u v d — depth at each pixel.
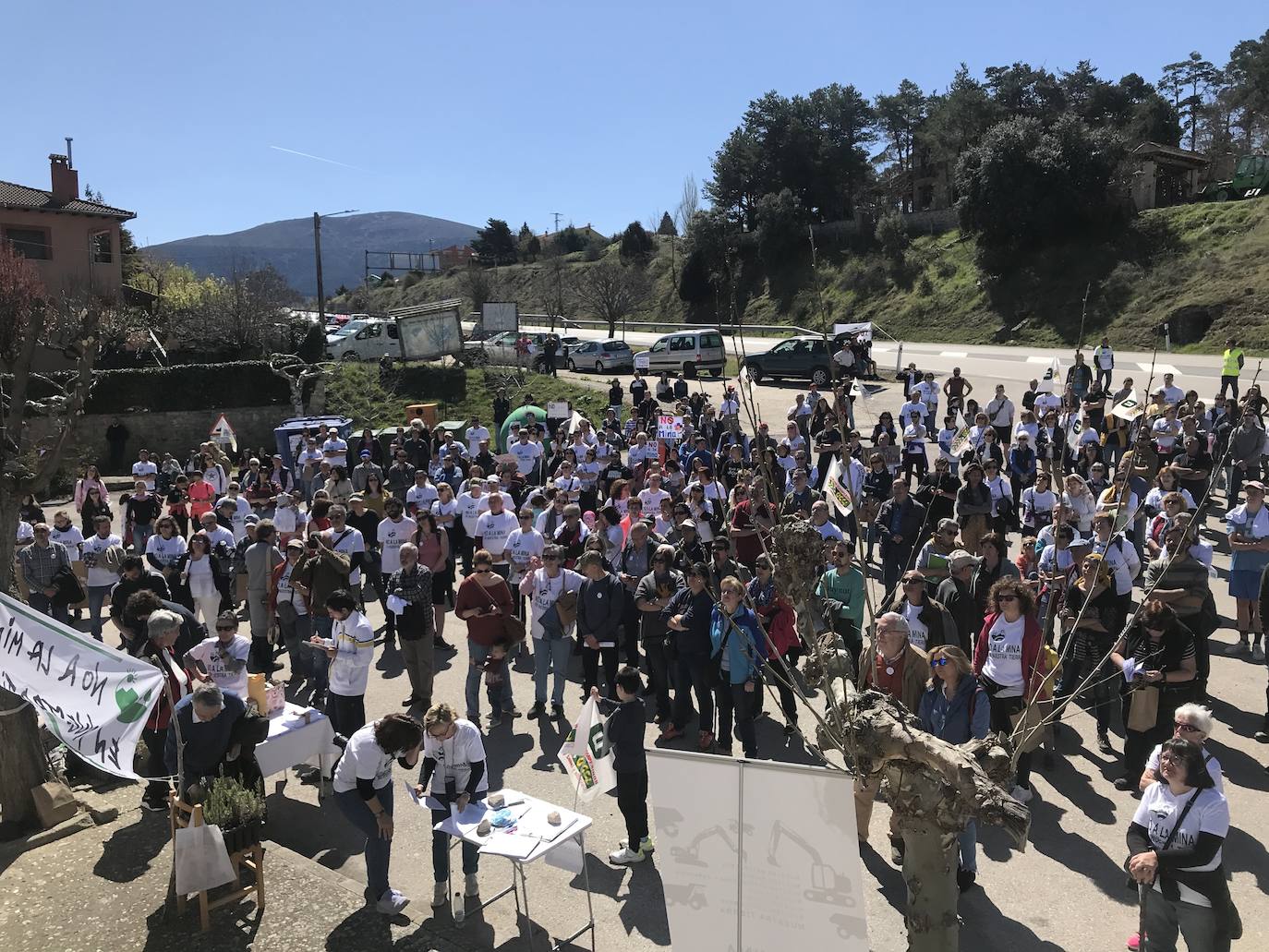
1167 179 50.44
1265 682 9.23
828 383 31.27
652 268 68.62
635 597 8.98
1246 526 9.72
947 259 50.12
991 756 3.54
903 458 17.95
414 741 5.95
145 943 5.97
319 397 31.94
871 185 61.28
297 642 10.13
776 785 3.55
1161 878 4.82
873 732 3.50
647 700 9.74
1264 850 6.51
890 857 6.72
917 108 66.06
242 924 6.15
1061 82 59.84
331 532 10.97
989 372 32.97
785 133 57.19
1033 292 44.53
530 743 8.72
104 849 7.15
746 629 7.62
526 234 100.44
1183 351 35.47
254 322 35.06
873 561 14.03
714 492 13.32
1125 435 16.20
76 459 27.75
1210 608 7.93
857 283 51.34
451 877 6.36
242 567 11.43
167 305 41.00
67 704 6.28
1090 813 7.16
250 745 6.98
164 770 7.65
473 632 8.98
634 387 27.58
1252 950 5.48
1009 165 45.75
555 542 11.46
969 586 8.66
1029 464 15.48
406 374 34.44
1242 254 39.25
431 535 11.45
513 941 5.90
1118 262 43.00
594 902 6.33
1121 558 8.23
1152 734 7.24
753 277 54.47
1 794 7.46
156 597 8.33
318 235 38.09
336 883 6.62
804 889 3.53
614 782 6.62
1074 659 8.15
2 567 7.50
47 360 30.56
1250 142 64.88
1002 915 5.95
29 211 36.81
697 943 3.72
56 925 6.18
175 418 30.33
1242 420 14.73
